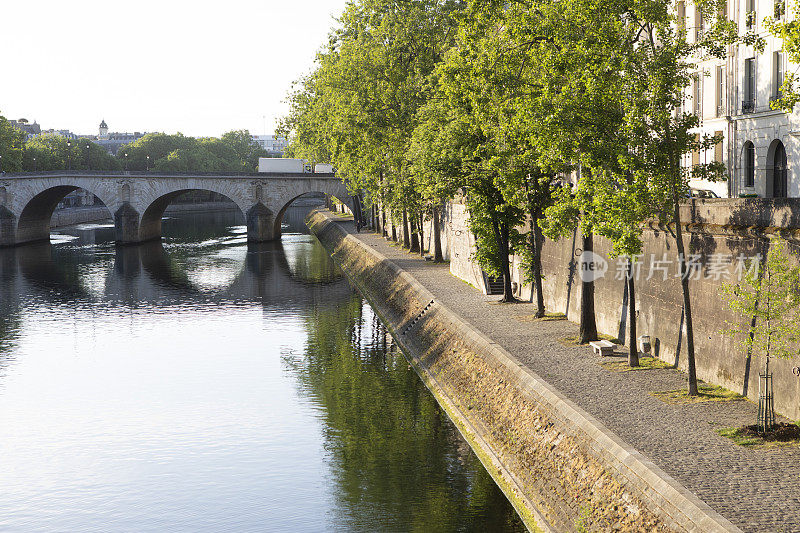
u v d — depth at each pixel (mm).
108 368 58312
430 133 57281
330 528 31094
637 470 24422
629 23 33000
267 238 152625
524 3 37531
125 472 38250
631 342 37594
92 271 114000
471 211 57188
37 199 156875
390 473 35469
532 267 55781
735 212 32844
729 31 31672
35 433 44219
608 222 31969
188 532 31578
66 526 32750
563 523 26797
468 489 32562
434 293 61844
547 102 33438
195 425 44688
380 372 52844
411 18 76062
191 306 84000
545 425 31688
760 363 30984
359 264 100375
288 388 50969
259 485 35812
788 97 26578
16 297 92125
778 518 20797
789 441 26672
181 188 152500
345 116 78750
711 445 26531
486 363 41469
